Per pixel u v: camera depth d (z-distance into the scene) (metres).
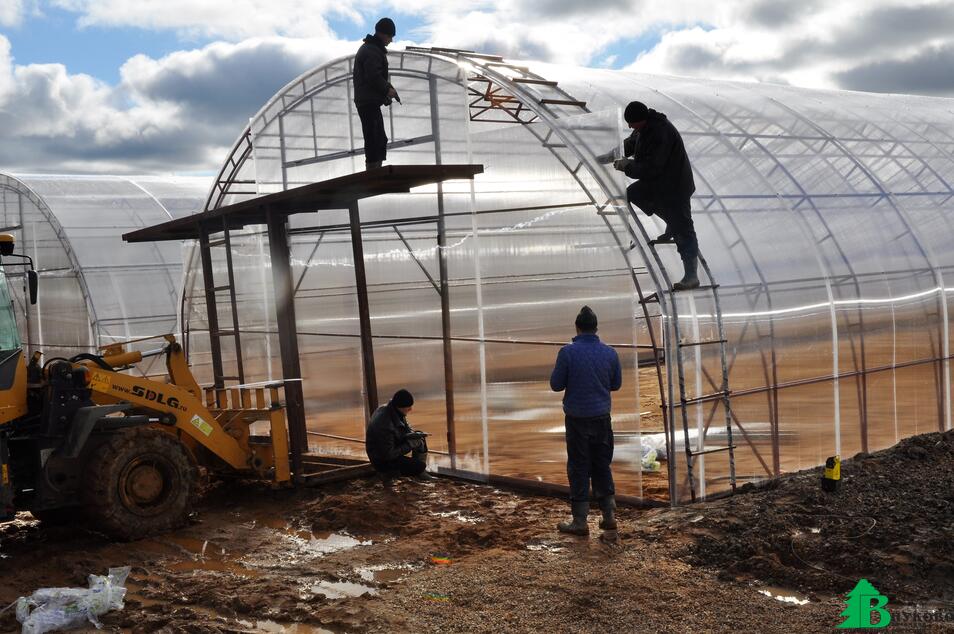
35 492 9.35
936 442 11.68
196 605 7.59
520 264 11.29
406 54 12.45
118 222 21.72
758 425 10.55
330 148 13.55
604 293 10.29
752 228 11.23
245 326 15.47
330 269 14.05
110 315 20.27
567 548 8.48
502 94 12.05
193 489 10.17
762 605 6.78
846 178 12.90
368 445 11.78
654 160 9.42
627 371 10.11
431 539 9.22
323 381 14.34
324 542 9.48
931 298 12.67
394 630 6.70
